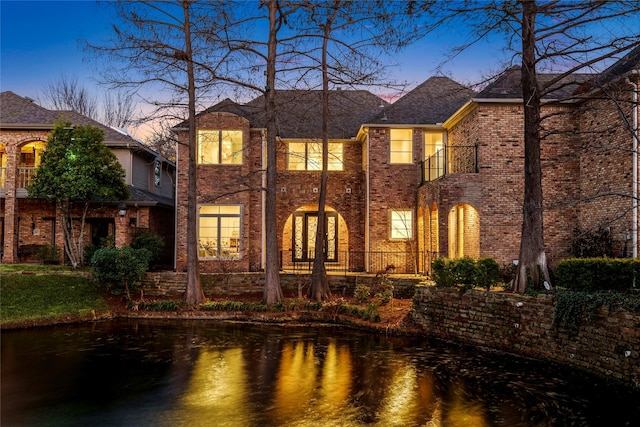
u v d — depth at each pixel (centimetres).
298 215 2417
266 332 1415
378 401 857
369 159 2069
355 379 984
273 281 1661
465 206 2022
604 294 988
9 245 2072
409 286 1705
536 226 1217
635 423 753
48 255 2053
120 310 1620
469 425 747
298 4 1617
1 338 1305
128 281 1706
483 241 1694
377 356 1159
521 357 1129
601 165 1603
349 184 2200
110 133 2352
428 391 907
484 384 944
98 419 772
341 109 2361
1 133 2089
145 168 2525
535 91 1212
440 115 2119
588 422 757
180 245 2047
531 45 1199
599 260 1105
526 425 748
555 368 1041
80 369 1044
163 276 1788
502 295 1186
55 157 1938
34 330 1407
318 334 1394
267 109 1692
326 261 2381
